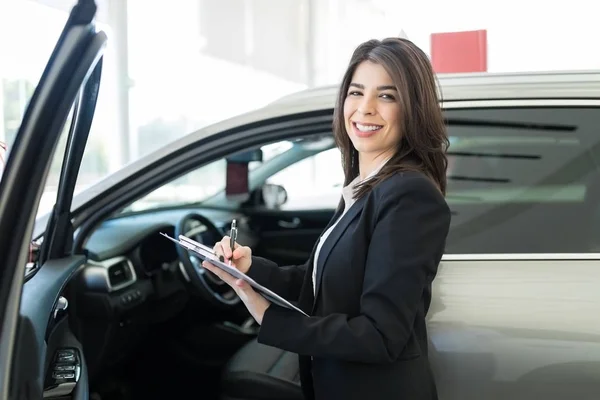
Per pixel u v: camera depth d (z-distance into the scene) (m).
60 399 1.27
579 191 1.53
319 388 1.29
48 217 1.85
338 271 1.18
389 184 1.15
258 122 1.74
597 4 5.90
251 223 2.95
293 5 7.99
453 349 1.43
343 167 1.42
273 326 1.17
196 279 2.31
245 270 1.40
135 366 2.41
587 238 1.49
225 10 6.86
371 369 1.20
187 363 2.53
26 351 1.12
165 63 6.09
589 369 1.38
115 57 5.29
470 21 6.51
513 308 1.42
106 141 5.33
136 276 2.19
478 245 1.53
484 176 1.59
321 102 1.70
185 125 6.45
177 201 2.67
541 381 1.40
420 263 1.08
